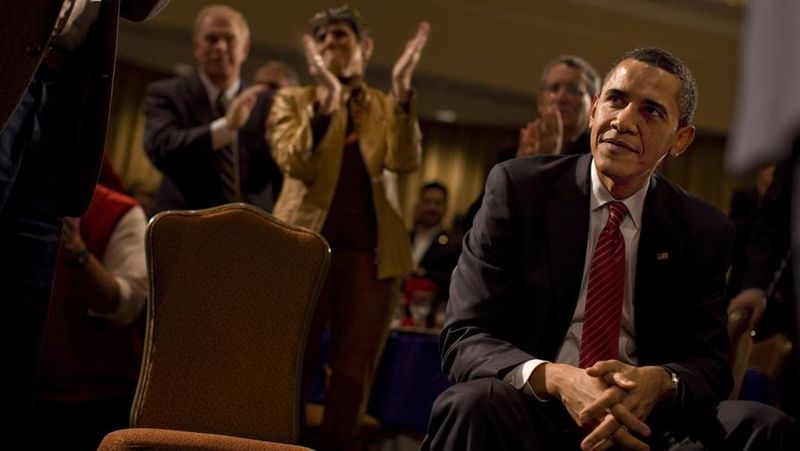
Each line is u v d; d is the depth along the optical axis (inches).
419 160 125.7
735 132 31.5
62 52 69.9
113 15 70.7
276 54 300.8
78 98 70.7
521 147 117.4
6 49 63.0
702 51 326.0
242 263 87.4
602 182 78.3
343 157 122.8
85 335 112.4
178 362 85.0
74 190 71.4
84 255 107.7
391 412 129.3
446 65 310.3
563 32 317.7
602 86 77.7
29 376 69.0
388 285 122.3
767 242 117.0
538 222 78.1
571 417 74.2
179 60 335.3
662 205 78.7
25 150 67.7
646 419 76.0
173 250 86.3
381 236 122.0
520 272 77.4
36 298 69.2
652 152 75.0
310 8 301.0
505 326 77.7
